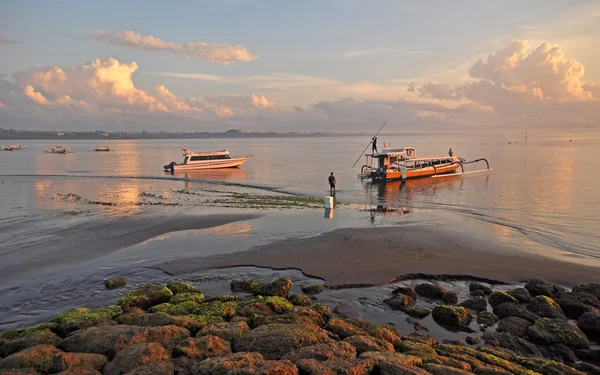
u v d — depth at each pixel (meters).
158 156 103.25
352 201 31.44
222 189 39.88
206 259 16.25
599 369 8.59
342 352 8.08
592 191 34.19
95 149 137.38
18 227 22.14
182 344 8.39
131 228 21.77
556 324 10.09
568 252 17.19
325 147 173.88
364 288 13.20
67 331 9.66
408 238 18.80
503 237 19.36
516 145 140.62
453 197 32.59
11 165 71.62
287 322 9.96
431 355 8.44
